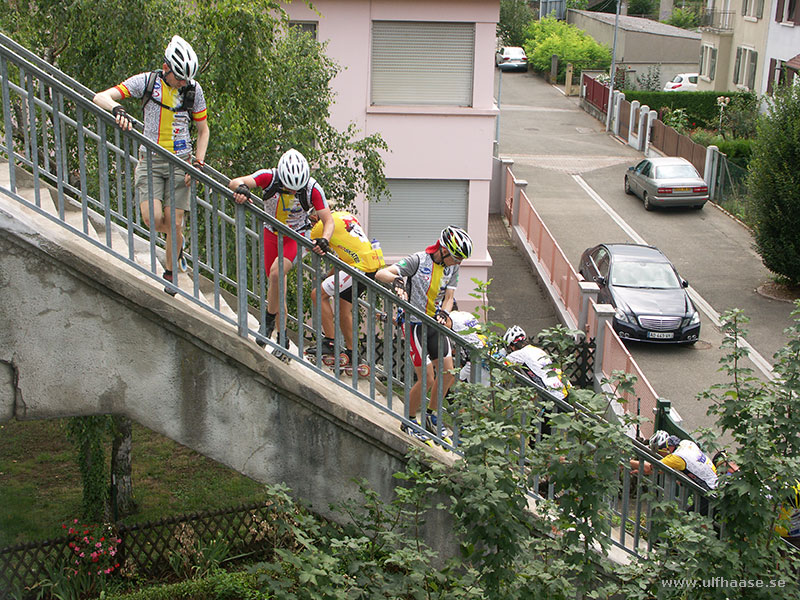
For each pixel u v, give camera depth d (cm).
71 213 632
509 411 523
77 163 930
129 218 536
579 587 518
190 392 542
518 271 2089
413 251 1742
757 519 560
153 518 985
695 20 6116
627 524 716
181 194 597
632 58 4844
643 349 1692
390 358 580
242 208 544
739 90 3781
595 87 4116
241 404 552
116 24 914
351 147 1297
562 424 489
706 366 1614
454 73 1652
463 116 1652
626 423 525
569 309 1706
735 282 2081
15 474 1105
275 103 1134
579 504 500
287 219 609
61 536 848
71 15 923
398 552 497
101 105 545
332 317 660
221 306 609
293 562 467
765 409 569
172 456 1155
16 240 504
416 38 1625
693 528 544
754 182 1983
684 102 3834
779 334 1775
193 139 935
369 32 1605
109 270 525
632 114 3544
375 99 1658
